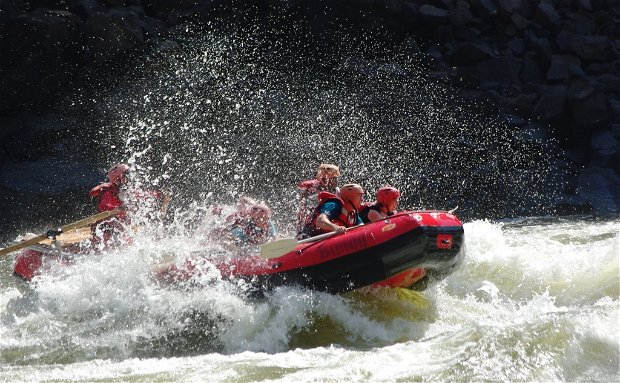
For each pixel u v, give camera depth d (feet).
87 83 174.91
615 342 60.39
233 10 195.72
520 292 87.15
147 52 180.86
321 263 77.41
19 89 167.43
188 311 78.02
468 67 193.88
